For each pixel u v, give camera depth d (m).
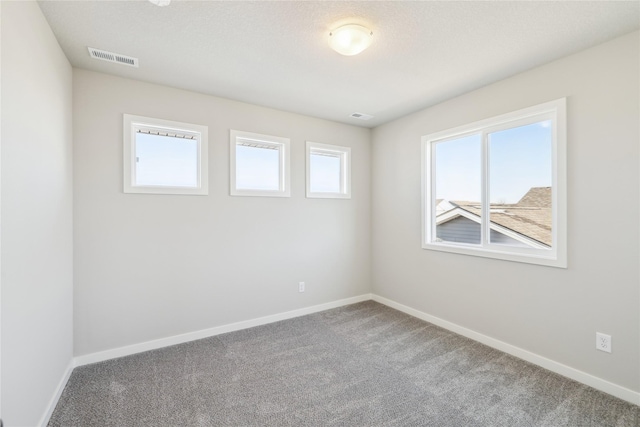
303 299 3.59
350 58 2.25
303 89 2.83
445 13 1.73
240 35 1.95
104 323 2.47
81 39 1.97
